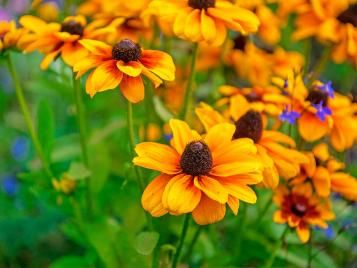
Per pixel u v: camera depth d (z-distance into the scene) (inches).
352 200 27.0
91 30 27.1
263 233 31.3
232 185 21.3
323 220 26.4
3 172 41.2
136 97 22.5
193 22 25.5
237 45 34.0
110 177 33.2
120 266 28.8
